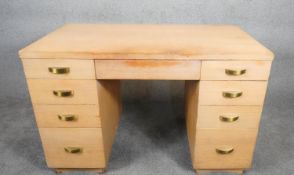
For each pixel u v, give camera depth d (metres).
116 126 1.59
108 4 1.65
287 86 1.88
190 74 1.01
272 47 1.74
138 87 1.92
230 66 0.98
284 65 1.80
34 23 1.71
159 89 1.93
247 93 1.03
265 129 1.62
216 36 1.24
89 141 1.17
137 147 1.47
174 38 1.19
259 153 1.40
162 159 1.37
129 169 1.29
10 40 1.77
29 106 1.92
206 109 1.08
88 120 1.11
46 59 0.98
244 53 0.95
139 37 1.21
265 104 1.91
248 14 1.65
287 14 1.64
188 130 1.46
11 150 1.44
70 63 0.99
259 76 0.99
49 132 1.15
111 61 0.99
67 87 1.04
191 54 0.96
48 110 1.09
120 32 1.33
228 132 1.13
